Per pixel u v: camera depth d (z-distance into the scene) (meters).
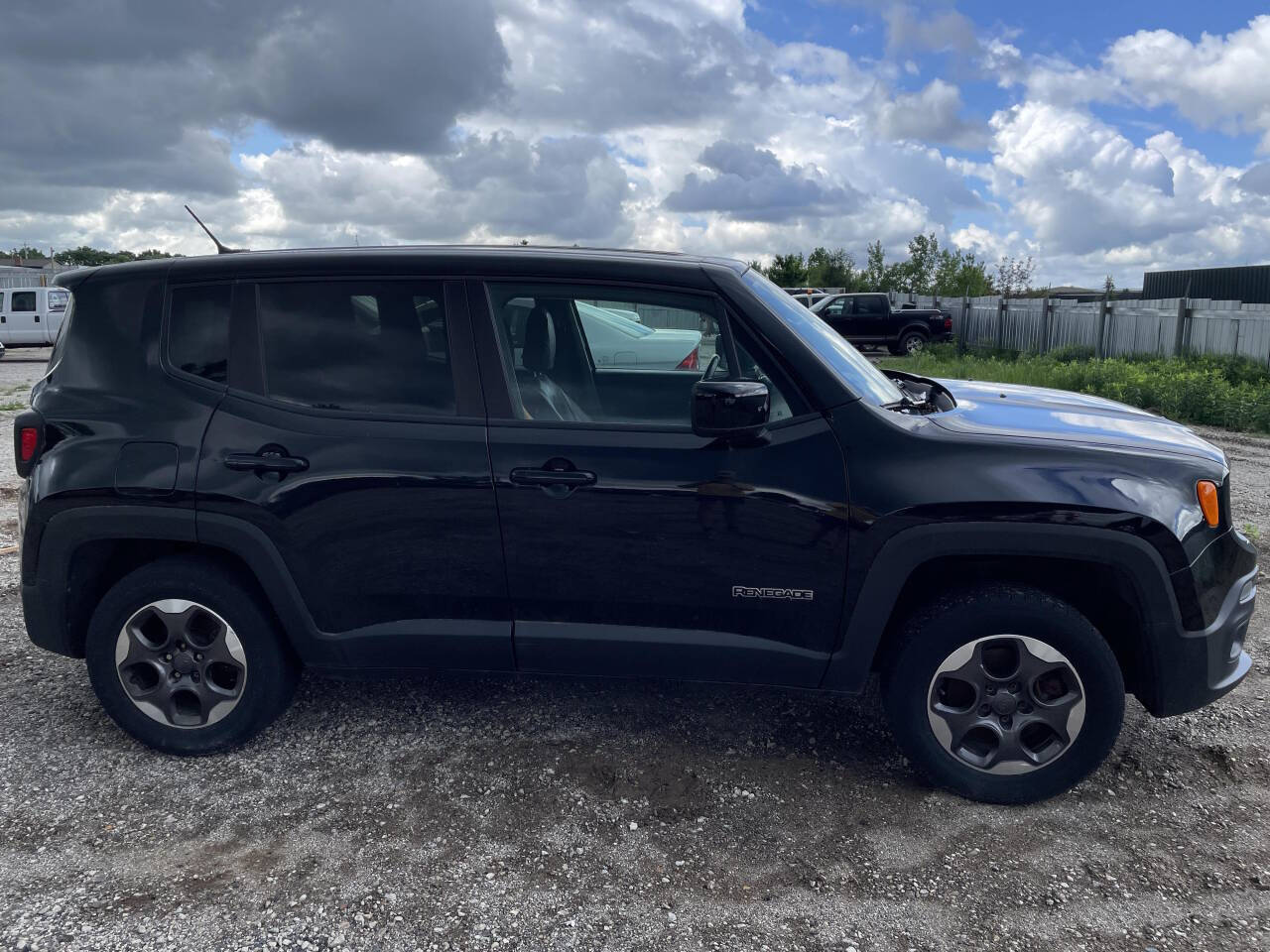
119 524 3.33
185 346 3.40
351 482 3.21
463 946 2.51
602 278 3.25
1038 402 3.84
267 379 3.34
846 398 3.09
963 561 3.16
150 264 3.48
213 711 3.44
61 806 3.16
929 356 20.44
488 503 3.17
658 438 3.14
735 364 3.16
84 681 4.17
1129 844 2.97
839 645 3.14
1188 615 3.00
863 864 2.87
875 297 25.59
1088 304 20.17
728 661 3.21
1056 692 3.11
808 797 3.24
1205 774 3.39
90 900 2.68
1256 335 15.12
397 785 3.30
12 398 15.27
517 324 3.29
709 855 2.91
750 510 3.07
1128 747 3.58
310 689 4.08
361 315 3.32
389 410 3.27
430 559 3.24
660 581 3.16
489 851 2.92
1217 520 3.06
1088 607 3.28
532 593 3.23
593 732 3.70
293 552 3.27
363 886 2.75
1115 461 3.03
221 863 2.86
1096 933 2.56
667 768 3.43
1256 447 10.01
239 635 3.38
